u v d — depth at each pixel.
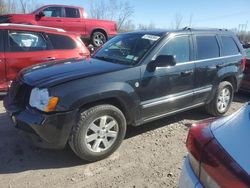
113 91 3.90
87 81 3.76
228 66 5.80
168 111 4.81
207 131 2.23
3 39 6.03
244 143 1.93
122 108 4.19
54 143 3.65
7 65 6.03
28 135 3.72
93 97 3.72
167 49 4.70
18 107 3.85
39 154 4.11
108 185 3.48
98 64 4.36
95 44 13.88
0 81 6.05
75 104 3.59
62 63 4.53
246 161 1.79
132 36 5.09
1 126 4.95
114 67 4.16
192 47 5.13
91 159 3.93
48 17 12.52
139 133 4.95
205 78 5.34
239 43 6.25
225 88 5.89
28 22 12.05
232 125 2.17
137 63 4.32
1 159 3.95
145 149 4.40
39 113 3.56
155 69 4.43
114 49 4.99
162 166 3.95
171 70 4.67
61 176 3.62
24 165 3.83
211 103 5.77
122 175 3.69
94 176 3.65
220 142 2.03
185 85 4.97
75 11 13.22
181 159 4.15
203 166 2.03
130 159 4.09
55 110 3.52
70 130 3.67
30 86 3.78
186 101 5.05
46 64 4.56
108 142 4.03
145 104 4.38
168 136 4.90
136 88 4.20
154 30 5.11
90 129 3.82
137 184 3.52
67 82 3.66
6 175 3.60
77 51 6.80
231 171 1.79
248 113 2.23
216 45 5.65
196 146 2.16
